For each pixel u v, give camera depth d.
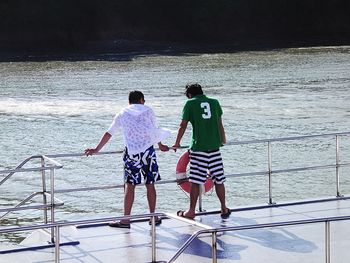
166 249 18.53
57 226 14.98
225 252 18.23
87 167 59.25
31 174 56.12
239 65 156.12
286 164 58.47
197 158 20.64
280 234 19.72
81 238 19.62
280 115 83.69
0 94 111.25
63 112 91.50
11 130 78.56
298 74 131.75
